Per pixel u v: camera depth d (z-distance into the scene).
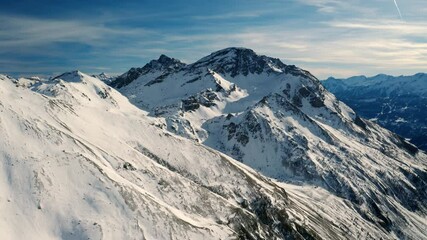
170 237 58.72
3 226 50.75
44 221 54.38
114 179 64.62
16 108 80.75
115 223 56.88
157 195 74.50
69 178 62.47
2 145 65.81
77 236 53.47
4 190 57.09
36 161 64.38
